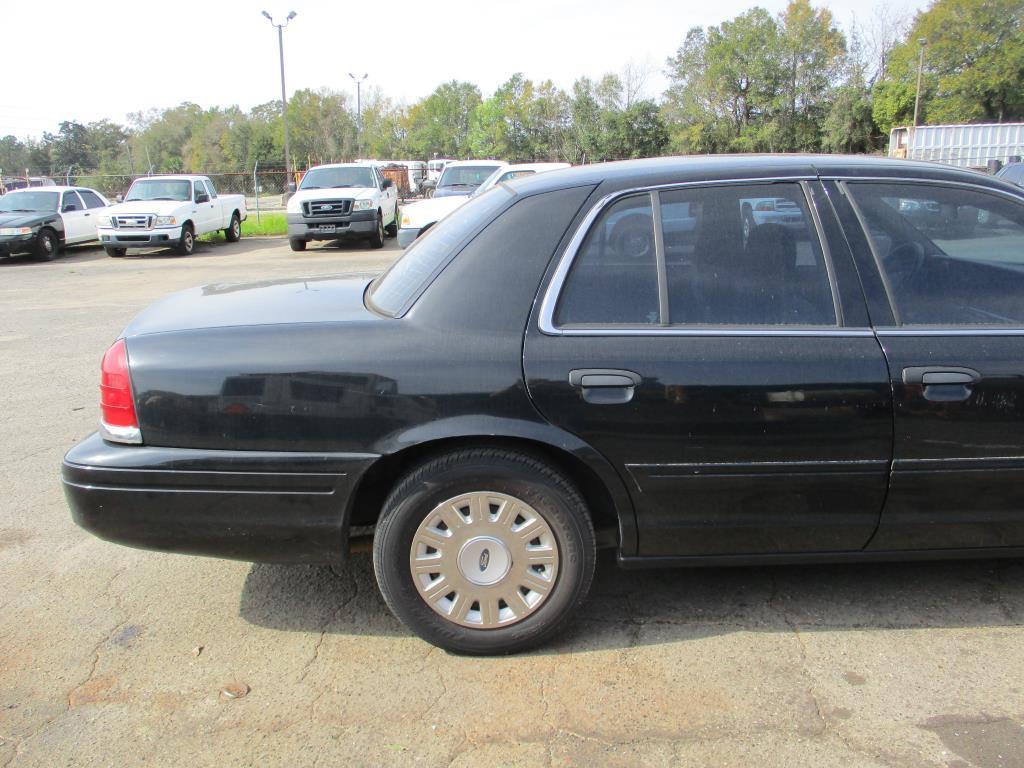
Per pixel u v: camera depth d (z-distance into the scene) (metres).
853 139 62.47
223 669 2.88
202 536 2.85
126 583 3.52
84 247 22.00
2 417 5.92
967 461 2.84
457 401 2.72
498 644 2.89
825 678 2.77
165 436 2.80
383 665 2.89
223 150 88.81
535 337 2.76
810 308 2.86
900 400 2.79
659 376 2.74
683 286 2.85
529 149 69.50
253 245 22.39
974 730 2.50
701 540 2.91
